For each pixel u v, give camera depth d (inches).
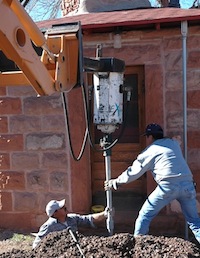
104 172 329.7
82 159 314.5
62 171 316.8
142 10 352.2
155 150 253.6
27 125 320.2
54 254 140.5
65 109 177.0
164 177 251.8
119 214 315.3
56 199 319.6
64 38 156.1
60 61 152.2
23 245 294.0
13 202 327.3
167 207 305.3
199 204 300.4
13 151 323.9
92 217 239.3
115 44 305.0
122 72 213.0
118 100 212.7
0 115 323.9
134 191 325.7
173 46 299.4
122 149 324.8
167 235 301.3
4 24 119.5
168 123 303.4
